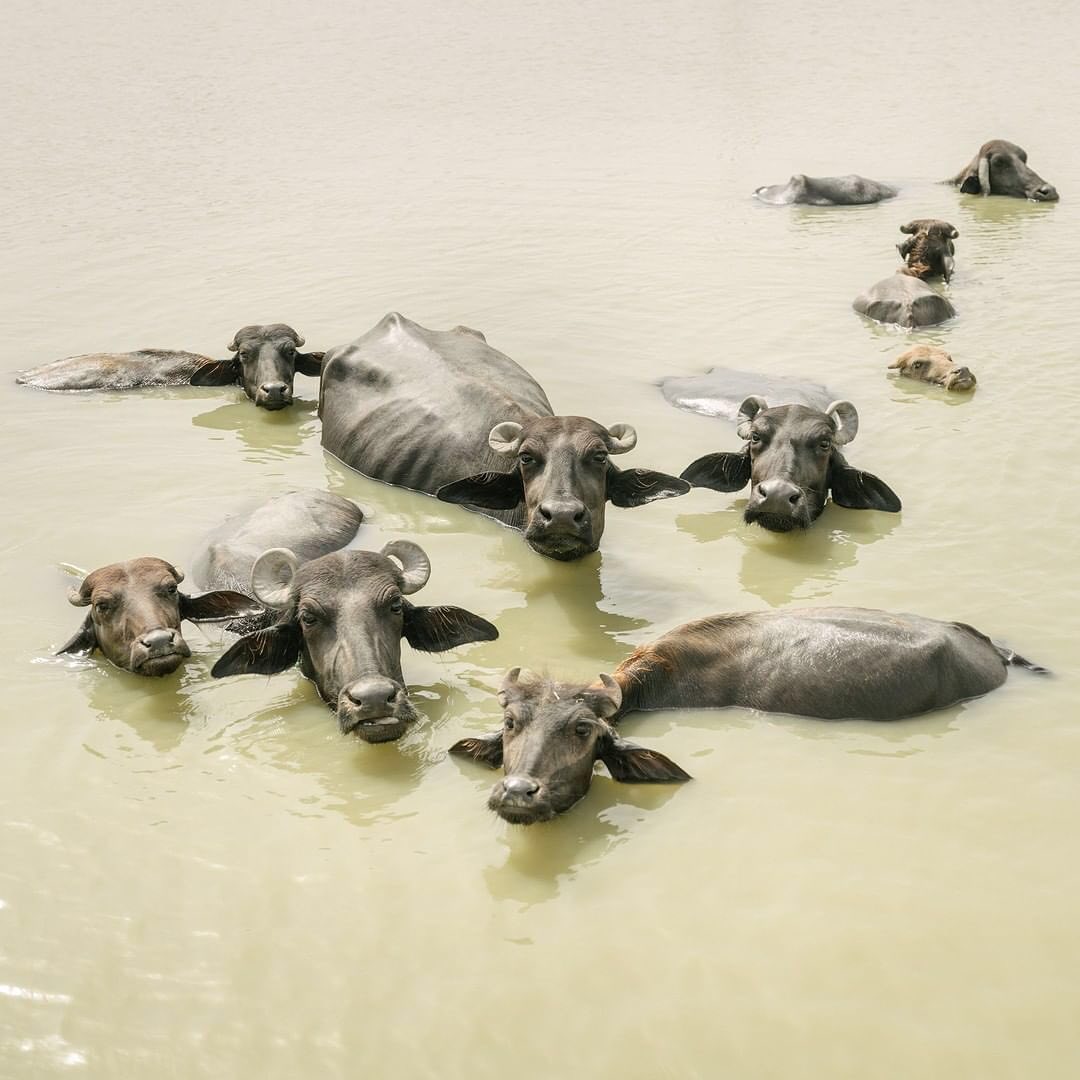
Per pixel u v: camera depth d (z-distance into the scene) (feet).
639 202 75.25
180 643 29.76
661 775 26.27
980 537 36.68
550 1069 19.72
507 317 55.77
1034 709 28.50
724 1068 19.63
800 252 65.26
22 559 35.94
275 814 25.86
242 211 75.05
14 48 140.77
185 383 50.26
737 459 40.16
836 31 139.54
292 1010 21.01
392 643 29.45
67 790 26.63
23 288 61.36
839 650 28.63
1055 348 50.49
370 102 109.19
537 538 34.78
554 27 148.46
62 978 21.74
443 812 25.89
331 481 42.09
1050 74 112.37
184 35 148.77
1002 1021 20.36
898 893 23.18
